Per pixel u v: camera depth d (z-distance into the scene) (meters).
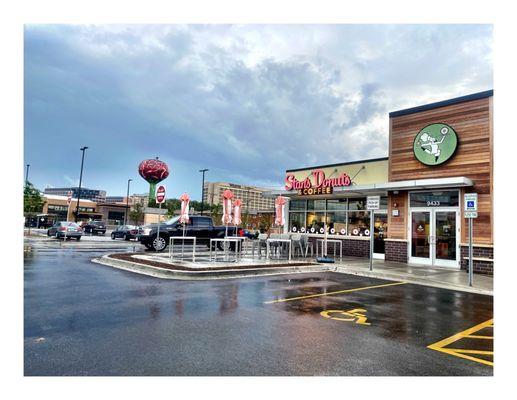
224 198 14.25
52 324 5.49
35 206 40.81
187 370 4.07
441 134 14.69
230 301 7.45
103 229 44.38
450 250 14.23
